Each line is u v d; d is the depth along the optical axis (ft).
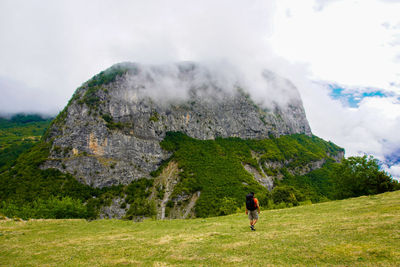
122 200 392.06
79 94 508.94
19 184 346.95
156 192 428.97
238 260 39.01
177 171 483.92
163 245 54.03
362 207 78.79
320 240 45.16
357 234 45.91
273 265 35.29
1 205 298.97
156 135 549.13
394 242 38.63
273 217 84.12
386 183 160.76
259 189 428.15
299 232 53.83
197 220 102.68
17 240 73.05
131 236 71.00
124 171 437.99
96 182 397.19
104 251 52.42
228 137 652.07
